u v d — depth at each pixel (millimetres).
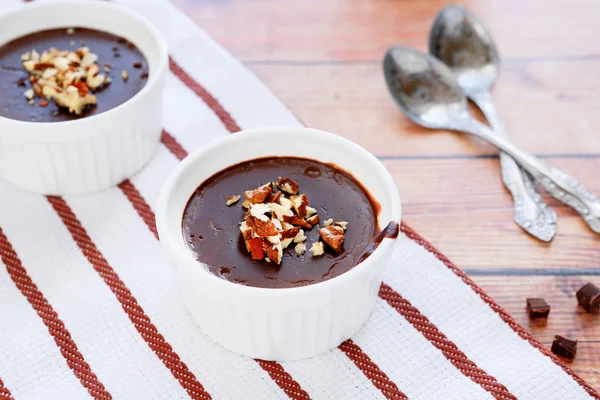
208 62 638
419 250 543
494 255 549
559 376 497
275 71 645
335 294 477
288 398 493
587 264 544
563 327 521
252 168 534
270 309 474
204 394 494
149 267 538
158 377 499
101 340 511
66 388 494
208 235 505
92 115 556
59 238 550
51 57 583
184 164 519
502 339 511
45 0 607
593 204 561
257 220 495
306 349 500
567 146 601
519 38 666
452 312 521
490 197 576
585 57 653
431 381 498
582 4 690
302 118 617
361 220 512
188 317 518
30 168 557
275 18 682
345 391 495
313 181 528
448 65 642
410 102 620
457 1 693
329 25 676
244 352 503
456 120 610
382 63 649
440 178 585
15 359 503
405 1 695
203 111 611
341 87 636
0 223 555
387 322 518
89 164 558
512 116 618
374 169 520
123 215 561
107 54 593
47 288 529
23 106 560
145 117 564
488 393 493
